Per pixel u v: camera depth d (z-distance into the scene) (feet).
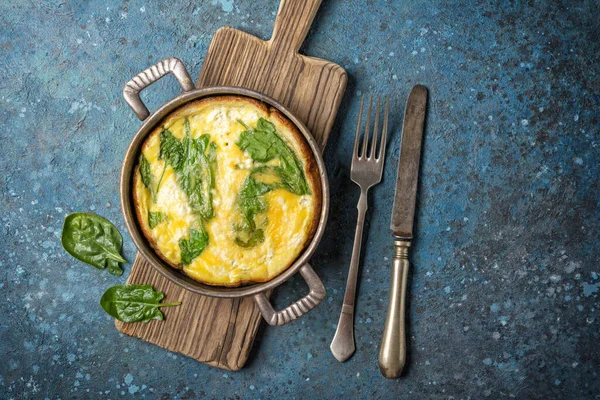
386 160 2.08
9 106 2.13
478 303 2.09
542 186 2.07
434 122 2.08
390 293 2.04
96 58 2.12
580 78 2.06
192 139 1.87
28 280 2.15
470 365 2.09
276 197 1.87
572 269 2.07
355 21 2.08
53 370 2.15
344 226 2.09
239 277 1.88
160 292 2.05
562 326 2.07
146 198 1.88
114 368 2.14
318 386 2.11
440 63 2.08
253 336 2.06
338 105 2.01
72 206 2.14
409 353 2.10
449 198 2.08
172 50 2.11
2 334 2.15
